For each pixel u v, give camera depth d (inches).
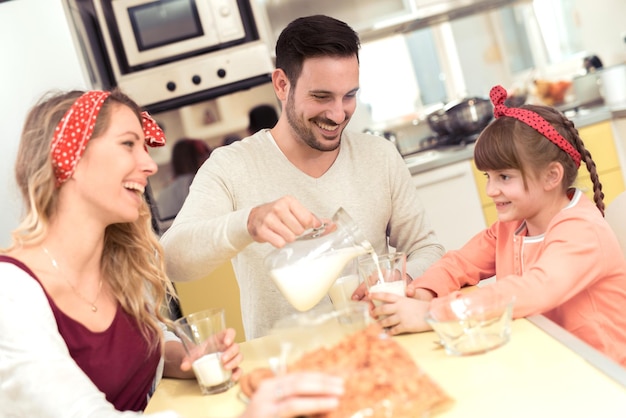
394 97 161.9
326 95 68.2
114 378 58.0
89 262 58.5
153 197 142.1
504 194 63.8
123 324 60.0
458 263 68.6
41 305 53.2
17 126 133.2
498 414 37.9
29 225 55.5
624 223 65.7
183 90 140.6
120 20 139.5
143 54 140.5
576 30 162.4
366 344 39.0
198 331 52.3
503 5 160.1
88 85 133.8
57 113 55.2
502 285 53.2
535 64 161.9
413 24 159.5
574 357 43.1
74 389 48.9
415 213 78.6
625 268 59.0
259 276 73.9
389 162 78.2
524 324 51.0
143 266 62.3
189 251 62.8
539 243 63.1
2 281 52.6
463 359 46.6
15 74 132.6
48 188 55.2
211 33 140.6
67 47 132.6
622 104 144.5
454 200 138.4
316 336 39.6
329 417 35.9
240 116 142.3
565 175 63.8
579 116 143.4
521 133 62.2
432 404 37.5
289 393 35.8
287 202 54.4
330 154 75.9
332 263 54.2
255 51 140.6
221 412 48.1
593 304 58.4
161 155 142.0
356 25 154.9
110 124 56.1
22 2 131.7
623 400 36.8
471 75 161.9
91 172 55.5
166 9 139.9
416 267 72.7
